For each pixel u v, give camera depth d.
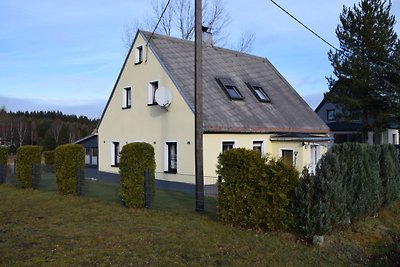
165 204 11.88
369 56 26.25
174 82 16.98
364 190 9.22
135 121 19.64
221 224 8.94
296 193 7.79
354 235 8.25
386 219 10.02
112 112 21.58
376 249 7.55
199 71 10.55
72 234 8.22
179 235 8.05
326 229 7.52
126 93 20.70
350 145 9.05
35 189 15.89
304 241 7.63
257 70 23.11
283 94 22.38
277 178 8.02
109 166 21.66
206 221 9.27
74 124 63.75
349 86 26.77
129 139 20.09
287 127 19.05
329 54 27.70
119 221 9.46
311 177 7.75
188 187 16.06
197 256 6.73
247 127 16.72
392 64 25.27
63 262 6.39
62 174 13.99
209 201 12.25
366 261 6.86
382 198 10.36
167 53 18.78
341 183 8.02
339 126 34.59
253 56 24.47
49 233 8.32
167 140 17.33
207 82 18.28
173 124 17.03
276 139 17.75
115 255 6.76
